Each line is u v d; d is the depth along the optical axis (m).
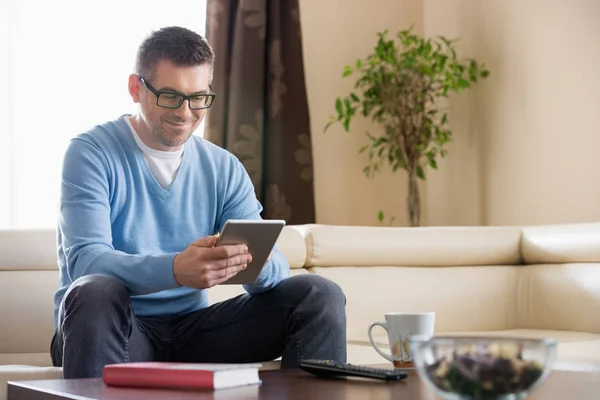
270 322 1.96
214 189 2.12
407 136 3.94
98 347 1.66
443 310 3.07
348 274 3.01
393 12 4.43
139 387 1.29
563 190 3.59
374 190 4.36
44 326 2.50
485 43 4.06
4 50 3.62
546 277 3.10
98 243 1.86
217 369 1.26
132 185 2.00
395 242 3.10
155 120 1.94
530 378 0.79
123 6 3.81
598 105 3.41
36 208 3.65
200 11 3.94
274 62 3.94
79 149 1.95
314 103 4.24
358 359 2.37
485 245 3.19
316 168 4.23
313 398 1.15
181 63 1.91
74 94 3.72
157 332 2.00
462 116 4.20
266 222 1.69
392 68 4.16
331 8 4.30
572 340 2.66
